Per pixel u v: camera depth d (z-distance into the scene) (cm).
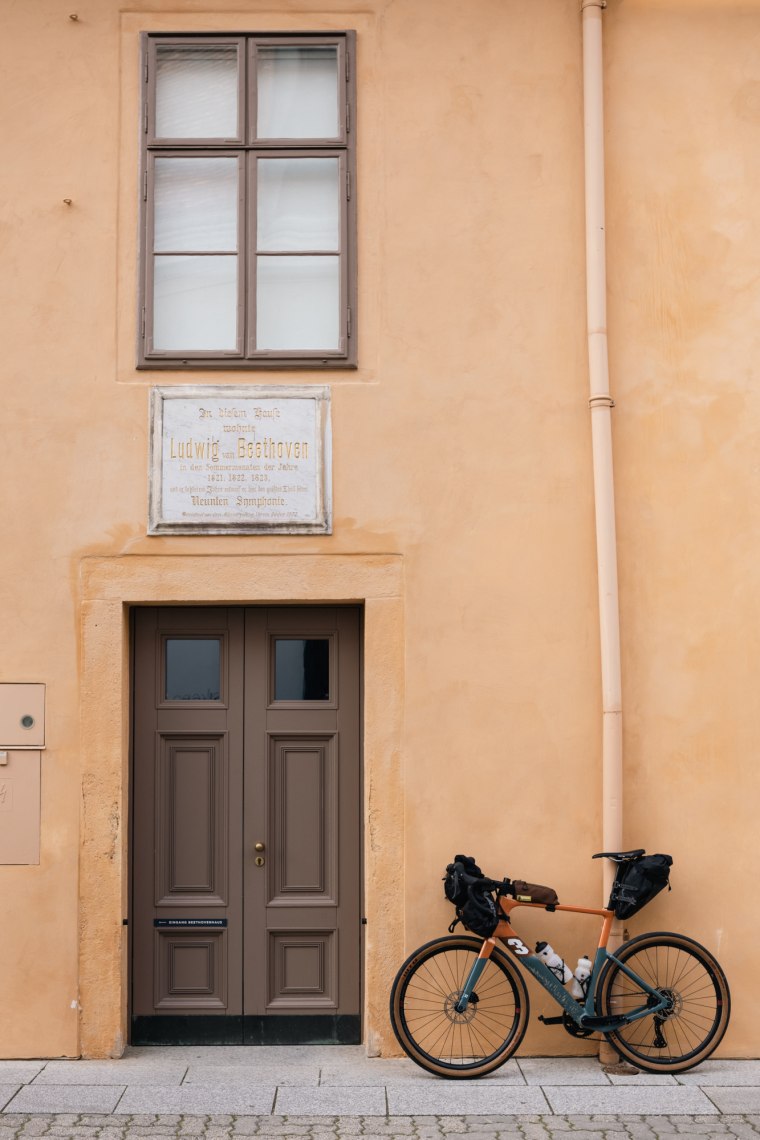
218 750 695
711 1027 649
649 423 684
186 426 676
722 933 665
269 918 689
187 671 697
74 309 681
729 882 666
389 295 685
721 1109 580
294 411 678
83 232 684
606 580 666
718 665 674
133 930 687
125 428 676
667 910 666
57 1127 556
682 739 671
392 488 677
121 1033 662
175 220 696
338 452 678
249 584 673
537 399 682
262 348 688
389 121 692
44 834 664
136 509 673
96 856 664
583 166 691
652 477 682
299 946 691
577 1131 551
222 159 699
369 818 667
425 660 671
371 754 669
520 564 675
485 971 662
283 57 700
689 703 672
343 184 689
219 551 673
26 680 668
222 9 696
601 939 641
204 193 698
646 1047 659
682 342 688
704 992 659
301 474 676
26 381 677
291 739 695
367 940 664
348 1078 627
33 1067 643
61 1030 657
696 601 677
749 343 689
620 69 698
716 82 698
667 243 692
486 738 669
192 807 693
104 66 691
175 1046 683
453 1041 657
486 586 675
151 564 671
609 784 659
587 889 664
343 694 696
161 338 690
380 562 674
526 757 669
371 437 679
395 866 666
